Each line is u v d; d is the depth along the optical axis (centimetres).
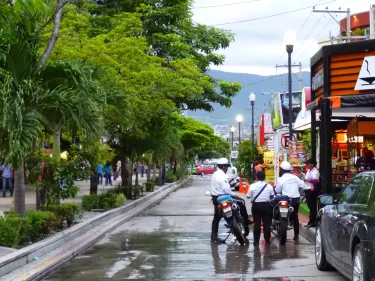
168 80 2534
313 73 1983
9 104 1266
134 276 1105
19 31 1325
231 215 1531
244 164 4719
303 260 1286
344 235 944
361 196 936
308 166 1761
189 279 1072
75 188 1753
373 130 2016
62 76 1398
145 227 2002
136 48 2345
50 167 1725
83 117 1381
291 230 1883
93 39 2223
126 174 3381
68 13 2222
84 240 1541
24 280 997
